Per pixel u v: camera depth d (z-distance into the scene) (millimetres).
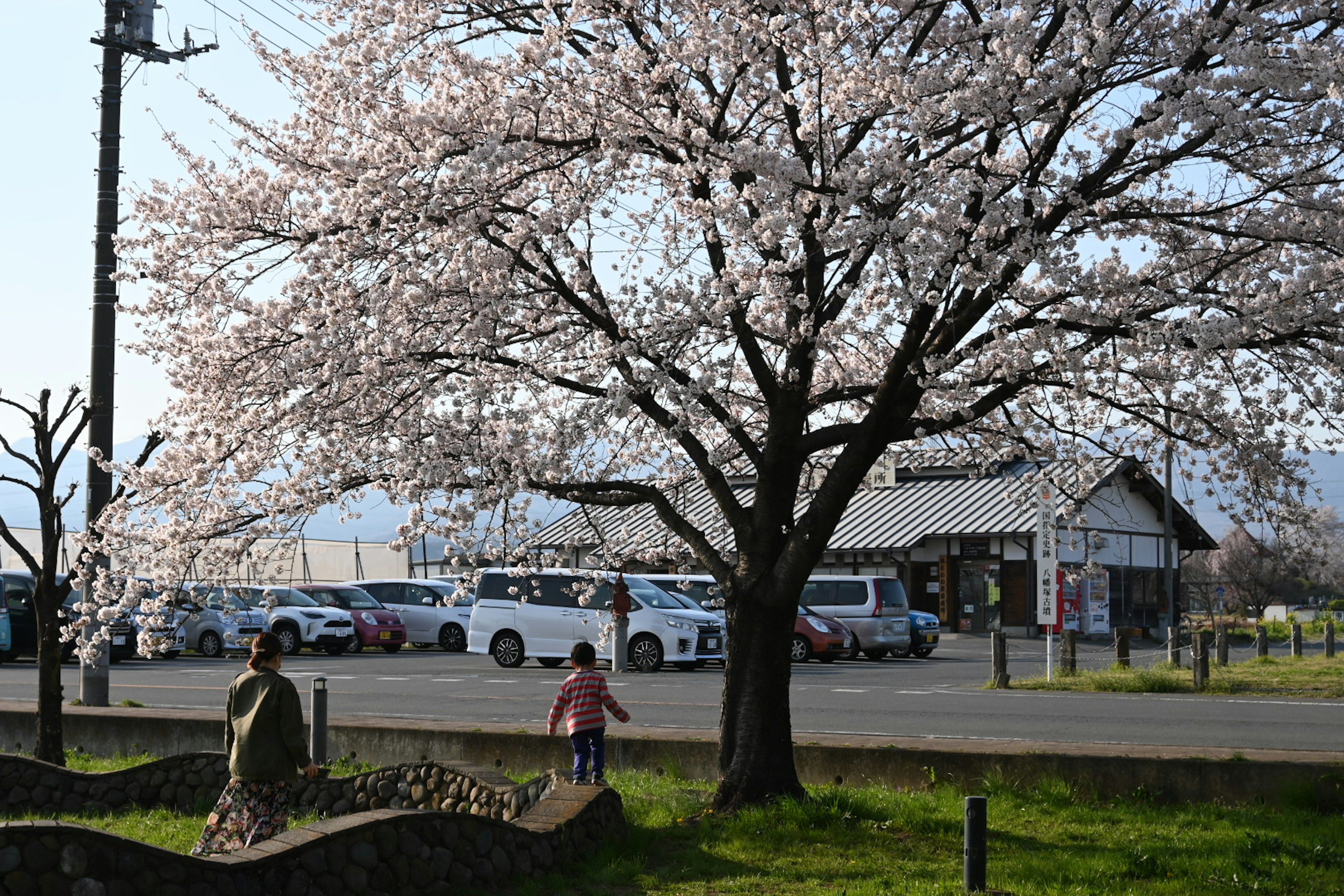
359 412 9141
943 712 15742
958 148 8484
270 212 9375
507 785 8547
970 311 8117
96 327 15195
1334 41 7953
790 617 9000
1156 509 43031
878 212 8039
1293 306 8031
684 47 8797
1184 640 33344
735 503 9195
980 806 6809
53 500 10492
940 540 40594
